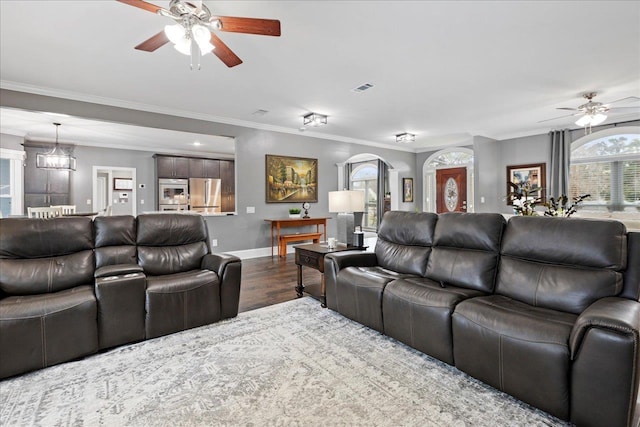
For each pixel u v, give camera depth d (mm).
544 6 2320
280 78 3654
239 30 2070
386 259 3088
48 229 2574
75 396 1757
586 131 6059
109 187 7492
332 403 1679
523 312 1797
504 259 2312
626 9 2361
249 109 4938
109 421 1553
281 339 2457
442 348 2055
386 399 1712
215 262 2939
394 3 2266
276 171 6230
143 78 3627
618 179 5820
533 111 5160
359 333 2572
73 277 2523
